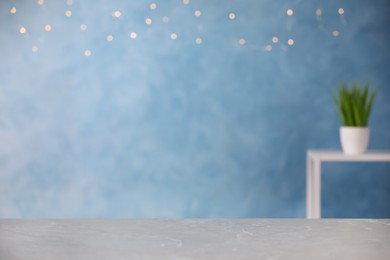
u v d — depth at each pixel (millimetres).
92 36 3008
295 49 2990
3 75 3021
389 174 3020
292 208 3025
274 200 3025
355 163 3021
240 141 3014
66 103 3023
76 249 652
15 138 3031
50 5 3006
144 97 3012
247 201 3029
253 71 2992
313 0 2982
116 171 3037
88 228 779
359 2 2980
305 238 711
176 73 3002
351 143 2652
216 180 3023
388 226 798
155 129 3020
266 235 730
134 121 3021
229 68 2994
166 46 2994
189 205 3035
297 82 2994
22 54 3016
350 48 2988
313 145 3006
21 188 3041
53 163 3039
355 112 2662
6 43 3012
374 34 2988
